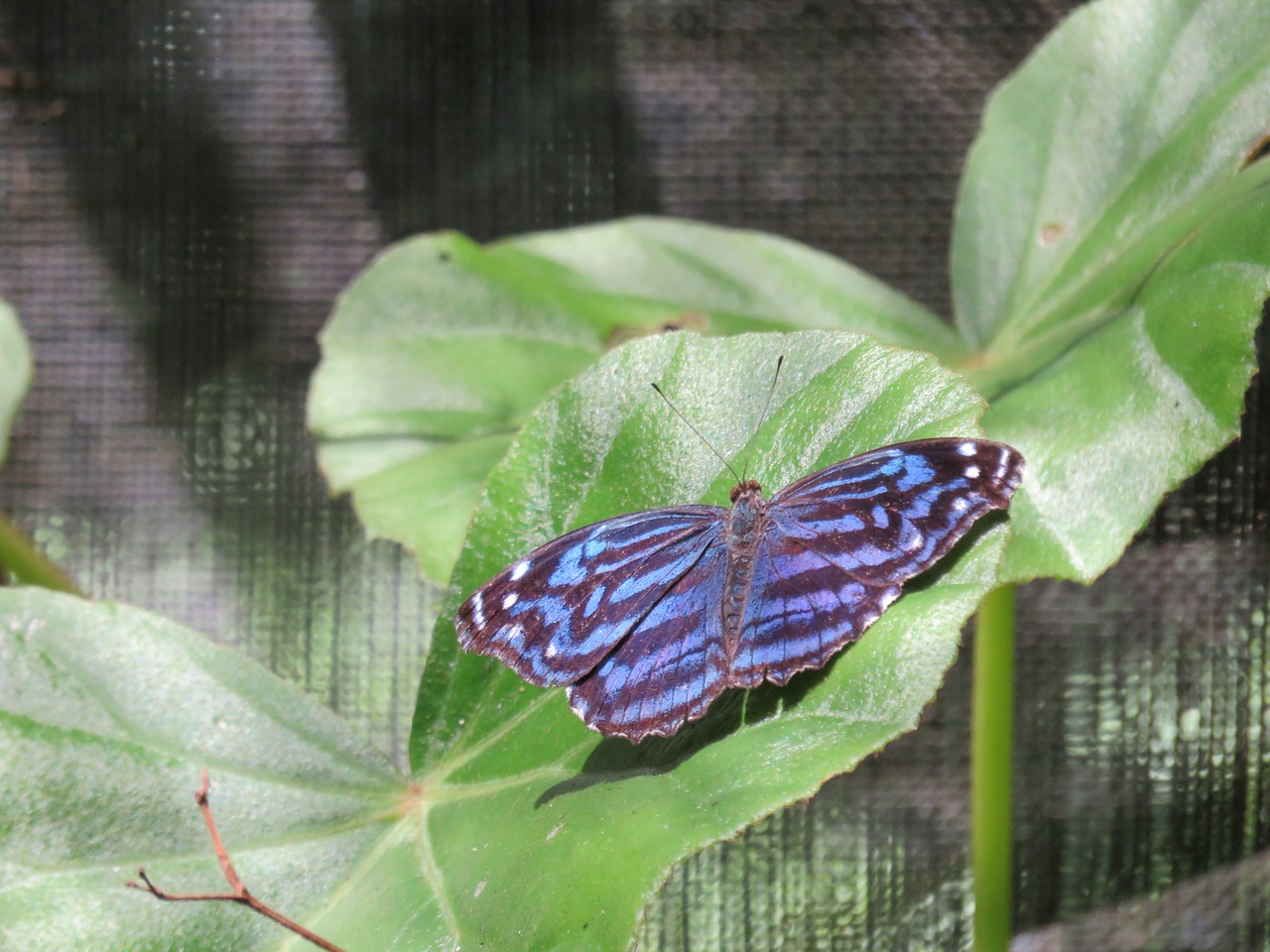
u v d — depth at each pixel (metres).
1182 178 0.45
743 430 0.41
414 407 0.50
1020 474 0.39
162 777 0.41
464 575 0.42
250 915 0.40
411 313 0.50
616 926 0.38
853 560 0.40
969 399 0.40
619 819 0.39
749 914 0.51
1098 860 0.51
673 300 0.50
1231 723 0.51
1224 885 0.51
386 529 0.47
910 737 0.52
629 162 0.56
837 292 0.49
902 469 0.40
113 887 0.40
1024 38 0.54
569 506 0.42
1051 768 0.51
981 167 0.48
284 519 0.56
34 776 0.41
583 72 0.56
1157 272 0.44
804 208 0.55
